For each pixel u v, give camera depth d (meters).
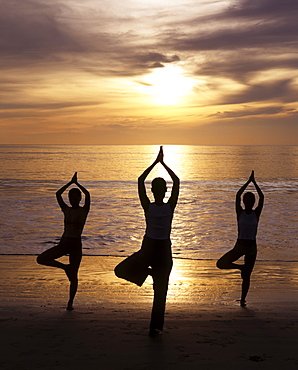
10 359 3.59
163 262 4.52
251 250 6.12
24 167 83.75
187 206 25.55
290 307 6.20
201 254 12.47
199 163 108.94
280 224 18.77
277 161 119.75
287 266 10.35
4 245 13.38
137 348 3.91
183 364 3.52
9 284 7.92
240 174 64.62
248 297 7.15
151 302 6.49
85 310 5.68
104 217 20.69
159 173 70.38
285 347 3.98
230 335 4.38
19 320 4.94
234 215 21.73
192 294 7.36
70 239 5.79
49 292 7.25
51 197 29.52
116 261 10.80
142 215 21.44
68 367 3.42
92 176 60.38
